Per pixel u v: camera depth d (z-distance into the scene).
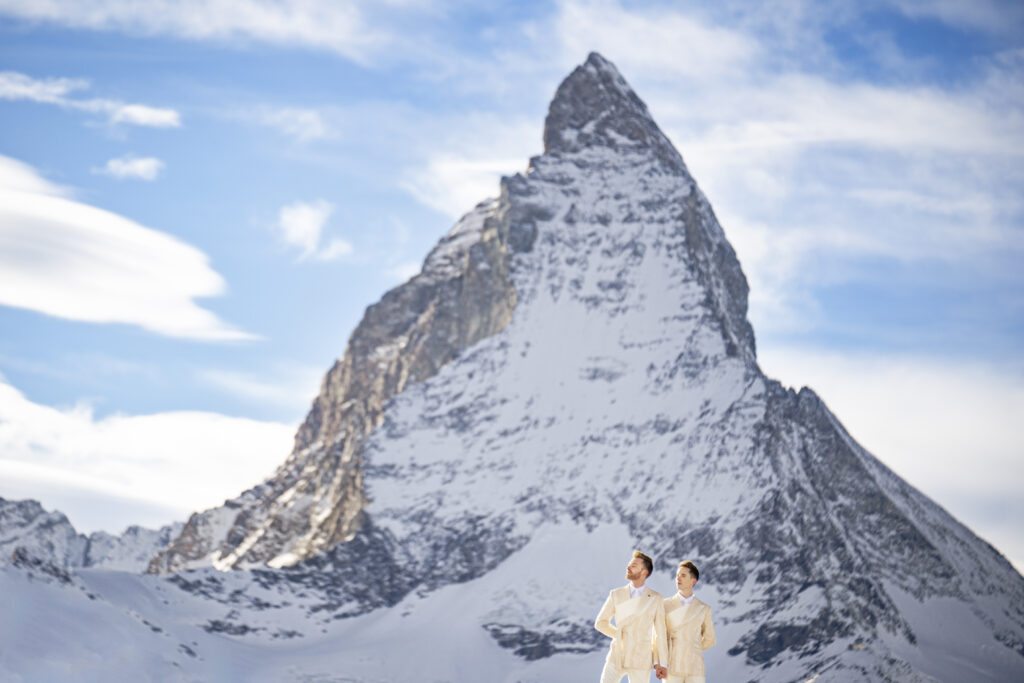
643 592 30.41
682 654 29.80
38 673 93.44
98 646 106.25
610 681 30.03
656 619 30.02
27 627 101.50
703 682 29.70
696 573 30.42
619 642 30.22
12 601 103.81
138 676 105.62
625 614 30.19
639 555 30.75
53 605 110.94
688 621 29.89
